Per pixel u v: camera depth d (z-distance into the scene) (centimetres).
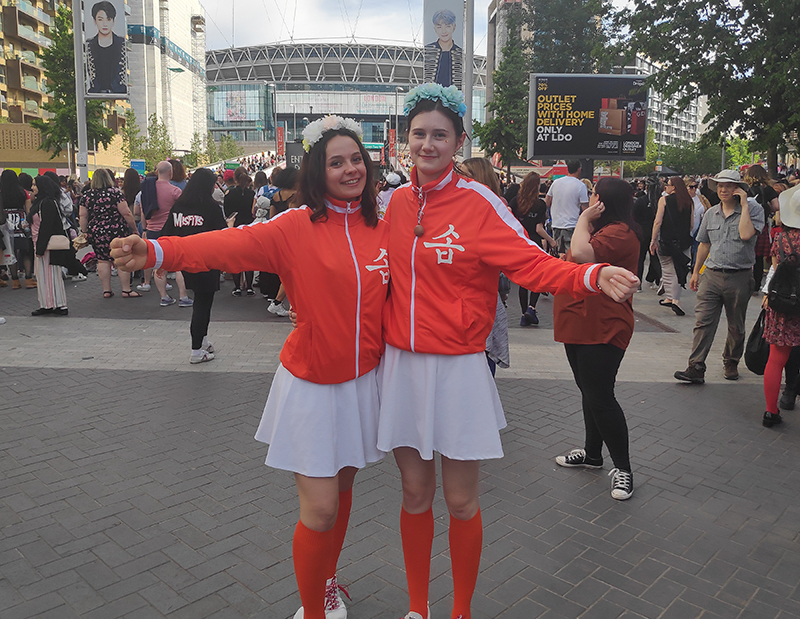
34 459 419
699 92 1698
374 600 282
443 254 227
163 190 919
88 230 1000
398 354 235
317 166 229
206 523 342
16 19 6072
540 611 274
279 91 14350
